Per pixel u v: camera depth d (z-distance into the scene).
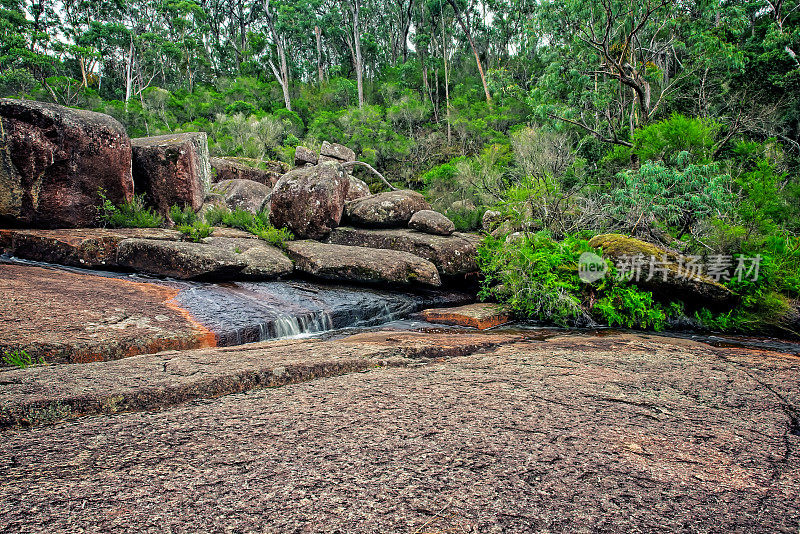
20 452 2.28
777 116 17.72
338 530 1.68
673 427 2.83
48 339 4.75
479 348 5.39
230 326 6.38
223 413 2.88
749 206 10.91
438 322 8.58
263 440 2.46
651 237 10.98
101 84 42.31
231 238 10.41
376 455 2.30
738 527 1.80
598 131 18.25
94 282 7.12
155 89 34.53
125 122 30.88
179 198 11.19
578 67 17.11
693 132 12.98
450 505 1.87
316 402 3.10
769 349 6.41
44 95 30.33
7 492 1.89
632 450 2.47
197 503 1.84
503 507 1.87
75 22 39.53
